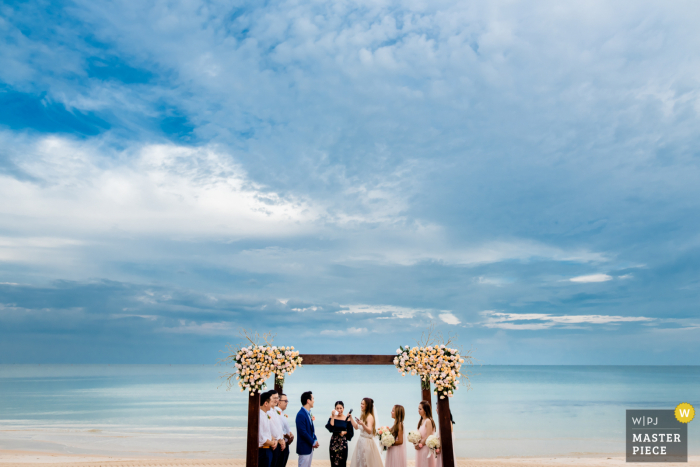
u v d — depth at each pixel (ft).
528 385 210.59
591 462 41.29
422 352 25.09
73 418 78.59
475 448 52.03
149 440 55.88
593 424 73.20
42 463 38.55
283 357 23.59
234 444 53.36
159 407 96.53
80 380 234.79
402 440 27.32
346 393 141.08
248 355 23.35
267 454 24.30
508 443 55.21
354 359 25.05
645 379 284.20
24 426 68.54
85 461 39.86
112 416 80.94
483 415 85.97
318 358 24.71
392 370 412.57
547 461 41.96
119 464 38.50
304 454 25.86
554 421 77.10
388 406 96.89
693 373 421.59
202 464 39.17
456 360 25.02
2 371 432.25
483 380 274.57
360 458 27.09
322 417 82.74
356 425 27.61
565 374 390.83
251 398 23.26
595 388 185.68
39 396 129.08
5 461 39.60
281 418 27.37
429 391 29.04
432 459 26.32
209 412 86.94
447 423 24.66
